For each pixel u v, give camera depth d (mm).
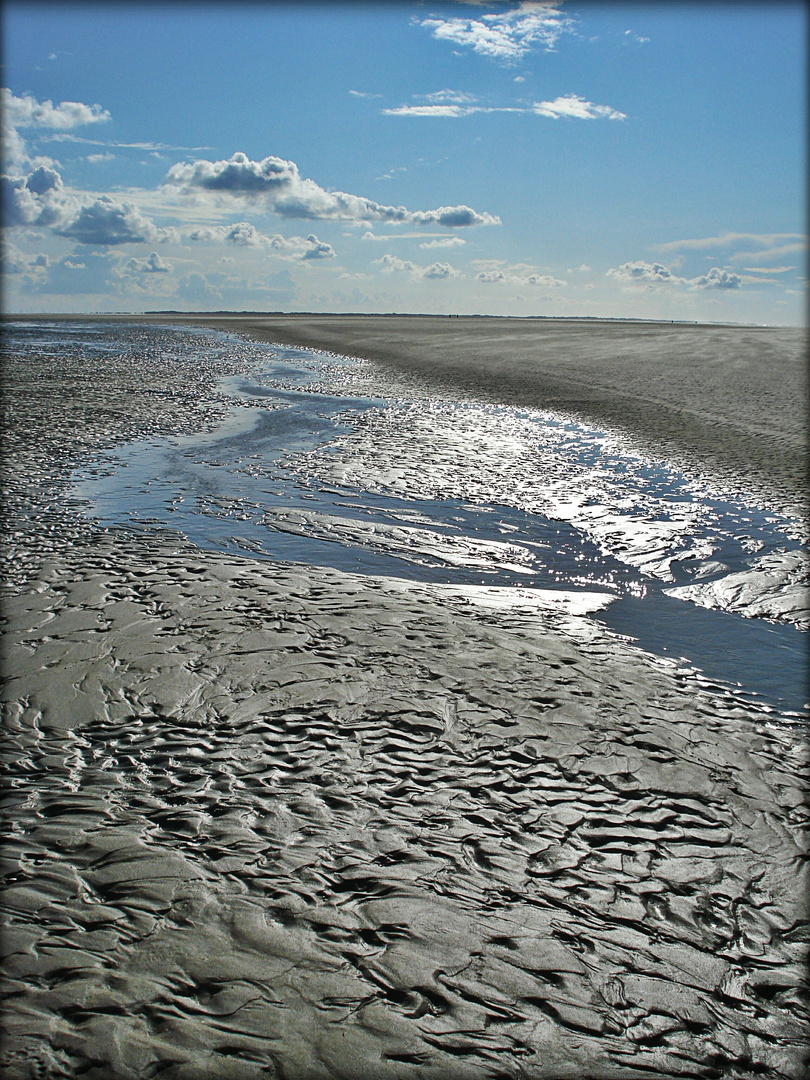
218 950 3369
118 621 7066
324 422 19250
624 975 3365
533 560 9406
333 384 26766
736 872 4062
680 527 10648
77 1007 3045
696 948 3545
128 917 3561
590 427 18219
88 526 10383
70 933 3447
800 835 4379
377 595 7906
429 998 3170
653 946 3541
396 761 4953
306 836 4211
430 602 7785
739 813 4559
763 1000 3277
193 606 7441
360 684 5918
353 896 3752
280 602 7574
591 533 10461
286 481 13266
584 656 6609
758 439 16250
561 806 4555
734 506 11625
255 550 9531
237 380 27984
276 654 6402
